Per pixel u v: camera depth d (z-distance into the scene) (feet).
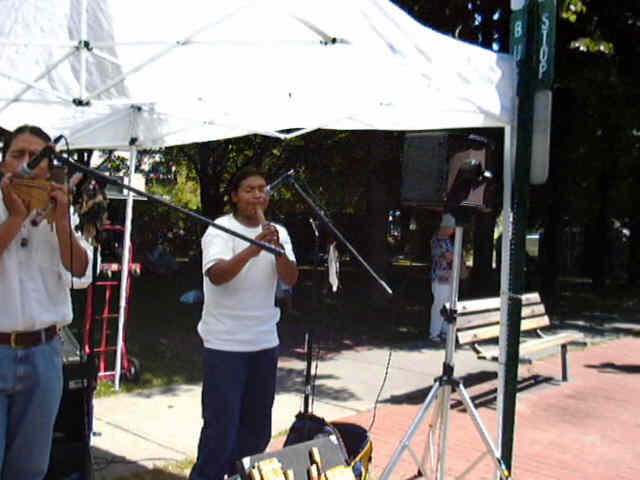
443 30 34.73
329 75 14.11
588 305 50.26
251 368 11.15
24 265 8.05
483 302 21.75
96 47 11.15
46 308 8.25
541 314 24.84
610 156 50.26
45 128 17.21
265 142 45.03
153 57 10.80
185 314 35.09
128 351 25.12
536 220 56.03
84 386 11.37
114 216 24.70
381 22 10.02
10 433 8.30
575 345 32.04
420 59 10.38
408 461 15.01
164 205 8.14
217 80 14.70
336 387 21.35
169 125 18.85
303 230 59.98
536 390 22.70
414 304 44.11
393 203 45.01
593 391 22.79
